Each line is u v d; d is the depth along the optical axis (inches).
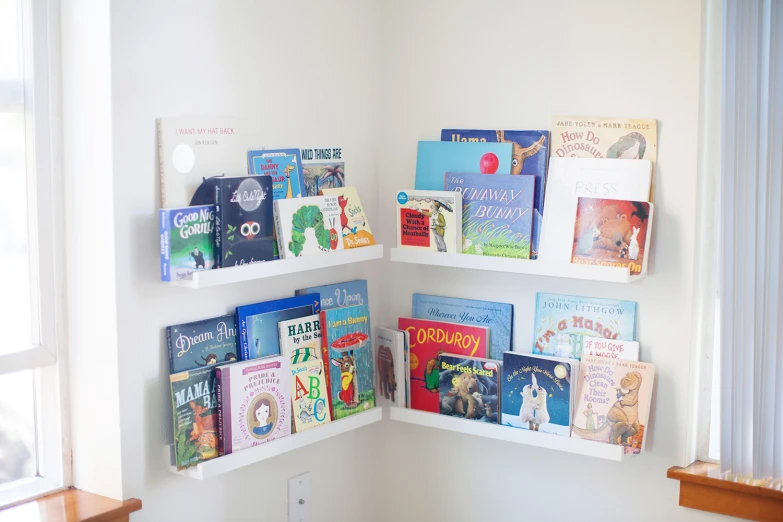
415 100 83.7
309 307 75.2
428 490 86.7
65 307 63.2
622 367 70.7
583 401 72.0
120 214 59.6
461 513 84.6
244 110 69.8
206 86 65.9
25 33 59.2
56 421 63.7
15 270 60.7
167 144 61.8
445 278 83.5
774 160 64.2
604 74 72.0
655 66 69.4
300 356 72.3
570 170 72.2
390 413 83.1
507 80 77.4
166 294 63.7
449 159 78.9
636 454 71.9
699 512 70.1
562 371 72.2
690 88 67.8
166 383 64.2
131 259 60.7
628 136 70.7
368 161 84.9
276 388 69.4
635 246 68.4
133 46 59.6
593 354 73.4
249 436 66.9
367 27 83.1
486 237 75.8
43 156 60.6
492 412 76.7
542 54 75.2
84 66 59.4
